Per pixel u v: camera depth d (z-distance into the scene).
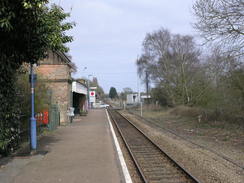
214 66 23.81
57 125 23.41
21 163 9.92
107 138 16.61
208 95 33.66
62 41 11.30
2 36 9.52
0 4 7.72
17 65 11.43
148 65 56.88
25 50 10.97
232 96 24.67
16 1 8.15
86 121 29.86
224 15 19.56
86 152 12.11
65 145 13.97
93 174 8.54
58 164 9.80
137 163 10.21
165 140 17.14
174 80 50.22
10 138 11.04
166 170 9.73
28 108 15.81
